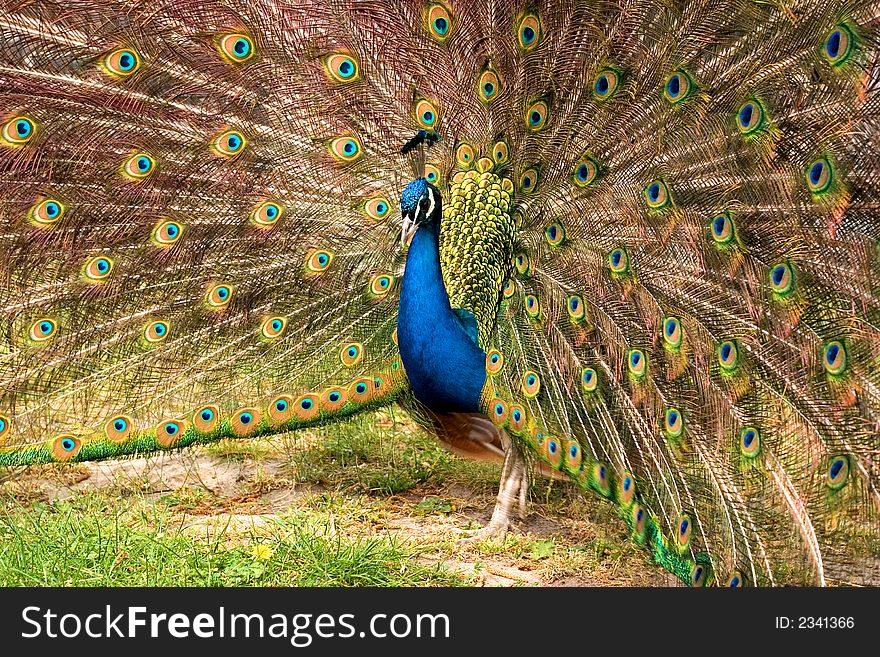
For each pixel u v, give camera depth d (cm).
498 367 505
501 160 531
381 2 531
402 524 560
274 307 578
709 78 443
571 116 499
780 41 418
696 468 429
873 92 390
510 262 525
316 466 636
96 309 555
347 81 540
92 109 530
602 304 476
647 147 470
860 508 379
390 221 568
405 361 530
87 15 519
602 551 521
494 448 560
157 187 546
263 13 530
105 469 621
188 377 568
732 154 435
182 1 523
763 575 392
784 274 420
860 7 393
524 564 507
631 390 458
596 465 462
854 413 394
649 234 462
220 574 462
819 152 407
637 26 470
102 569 459
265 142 548
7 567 459
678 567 416
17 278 545
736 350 428
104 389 557
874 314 400
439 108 545
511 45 517
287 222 563
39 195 537
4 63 517
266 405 573
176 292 564
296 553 485
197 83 535
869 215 406
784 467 404
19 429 545
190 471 625
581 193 495
